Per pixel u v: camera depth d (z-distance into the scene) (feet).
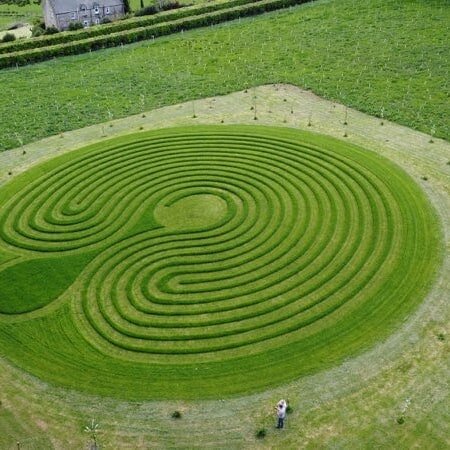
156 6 310.24
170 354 111.14
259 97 209.46
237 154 172.86
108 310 121.80
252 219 145.07
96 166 171.22
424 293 120.37
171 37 276.21
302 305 119.96
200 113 200.64
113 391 103.65
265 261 131.85
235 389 102.83
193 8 293.64
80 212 151.53
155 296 123.85
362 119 188.75
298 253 133.49
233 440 94.07
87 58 258.78
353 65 226.79
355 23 266.77
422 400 98.27
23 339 115.65
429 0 281.54
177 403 100.83
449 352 106.73
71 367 109.09
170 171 166.50
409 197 149.28
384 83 210.18
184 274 129.90
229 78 225.76
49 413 99.71
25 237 143.74
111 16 336.49
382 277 125.49
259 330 115.03
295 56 240.73
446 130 177.06
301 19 279.90
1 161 178.09
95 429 96.12
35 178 167.12
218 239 139.23
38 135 192.24
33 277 130.82
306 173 161.79
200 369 107.55
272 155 171.32
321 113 194.90
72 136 190.70
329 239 137.18
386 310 117.08
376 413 96.73
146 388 104.12
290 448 92.22
